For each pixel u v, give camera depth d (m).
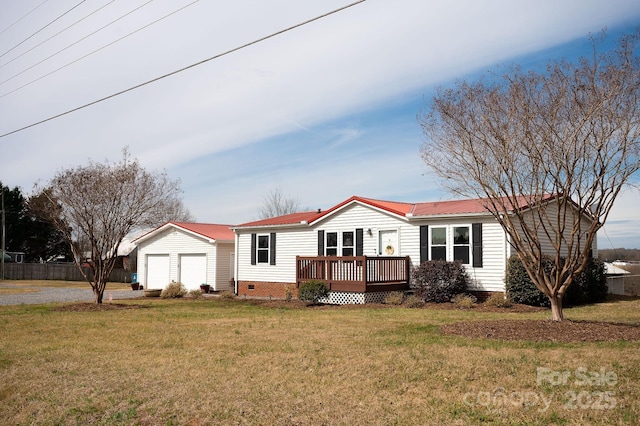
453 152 12.77
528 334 10.59
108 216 20.59
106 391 7.83
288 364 9.02
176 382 8.15
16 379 8.61
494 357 8.77
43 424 6.74
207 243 29.41
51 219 21.22
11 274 51.91
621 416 6.03
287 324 14.00
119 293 30.31
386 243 21.70
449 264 18.94
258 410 6.80
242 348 10.55
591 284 19.19
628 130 10.39
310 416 6.52
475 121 12.23
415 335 11.32
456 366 8.30
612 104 10.56
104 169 21.25
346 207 23.00
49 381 8.45
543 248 19.19
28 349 11.00
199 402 7.21
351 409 6.69
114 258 20.92
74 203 20.27
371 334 11.73
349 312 16.78
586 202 11.02
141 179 21.59
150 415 6.86
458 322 12.95
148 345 11.25
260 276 26.19
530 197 11.89
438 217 19.94
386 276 20.11
